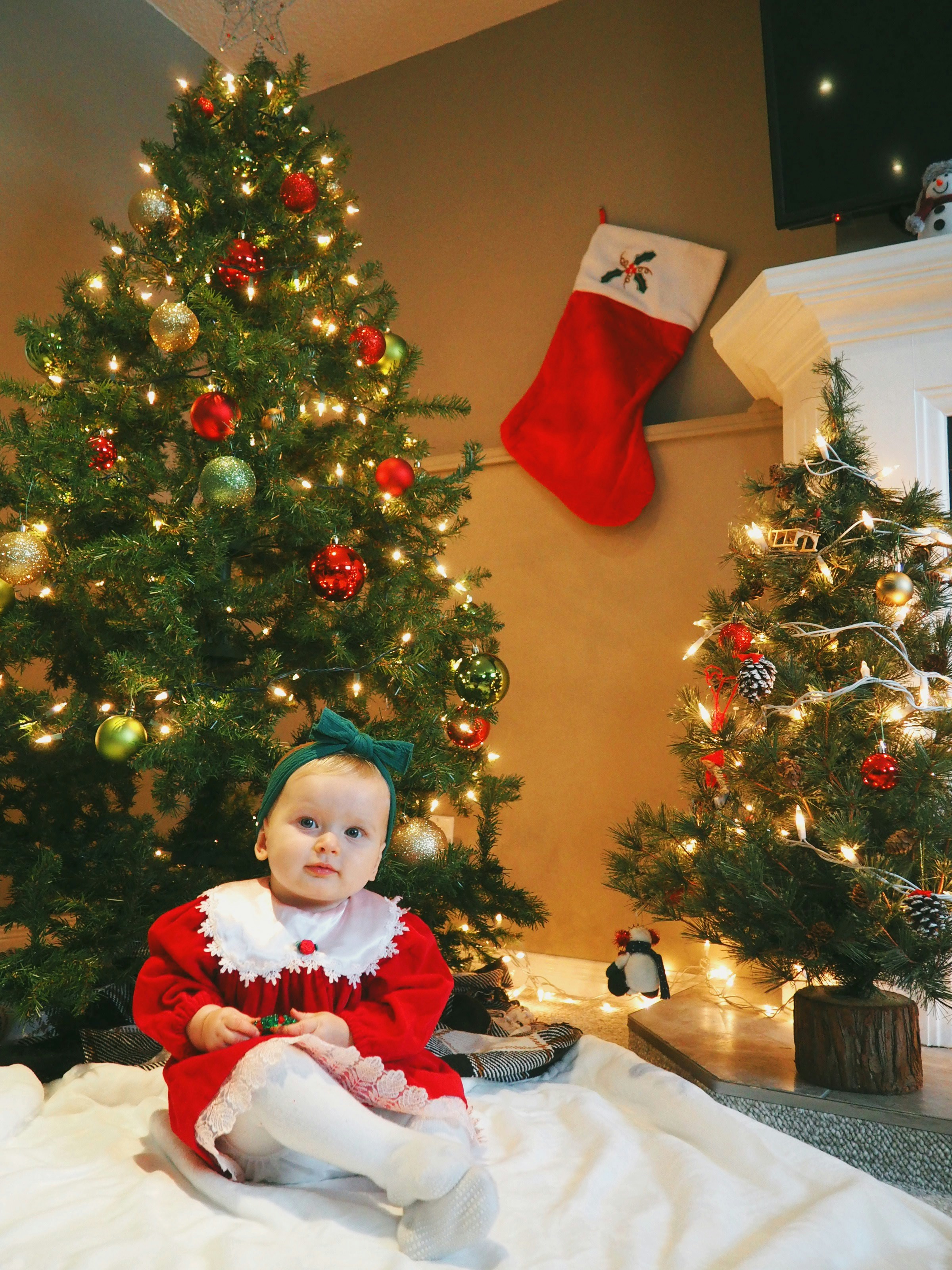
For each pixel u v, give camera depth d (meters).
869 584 1.74
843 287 2.10
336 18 3.24
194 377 2.17
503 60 3.26
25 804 2.01
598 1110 1.47
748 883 1.55
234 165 2.16
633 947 2.20
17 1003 1.64
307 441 2.18
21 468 1.89
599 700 2.86
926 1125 1.45
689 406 2.84
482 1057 1.69
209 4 3.18
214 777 1.97
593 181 3.06
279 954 1.25
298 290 2.19
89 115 2.95
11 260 2.67
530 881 2.90
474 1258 1.00
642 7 3.02
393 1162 1.03
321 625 1.99
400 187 3.43
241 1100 1.07
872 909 1.47
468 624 2.19
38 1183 1.15
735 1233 1.08
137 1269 0.94
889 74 2.32
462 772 2.04
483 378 3.20
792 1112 1.55
